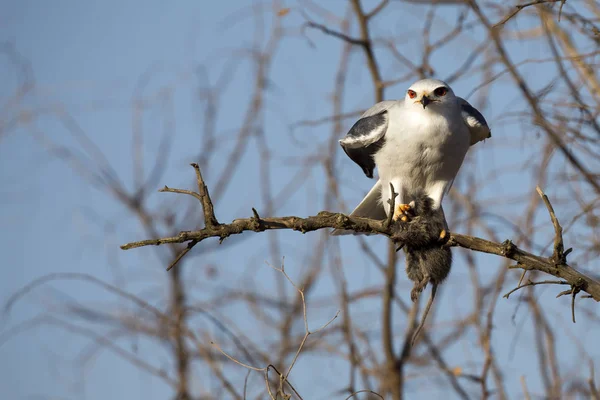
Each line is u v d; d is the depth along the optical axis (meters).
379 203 11.59
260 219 8.49
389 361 12.79
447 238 9.49
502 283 11.74
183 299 13.52
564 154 10.91
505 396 11.34
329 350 12.67
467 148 10.93
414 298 9.77
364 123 11.05
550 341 11.14
